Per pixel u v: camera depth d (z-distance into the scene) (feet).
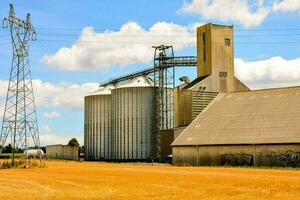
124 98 442.91
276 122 293.02
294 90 318.04
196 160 308.60
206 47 415.64
